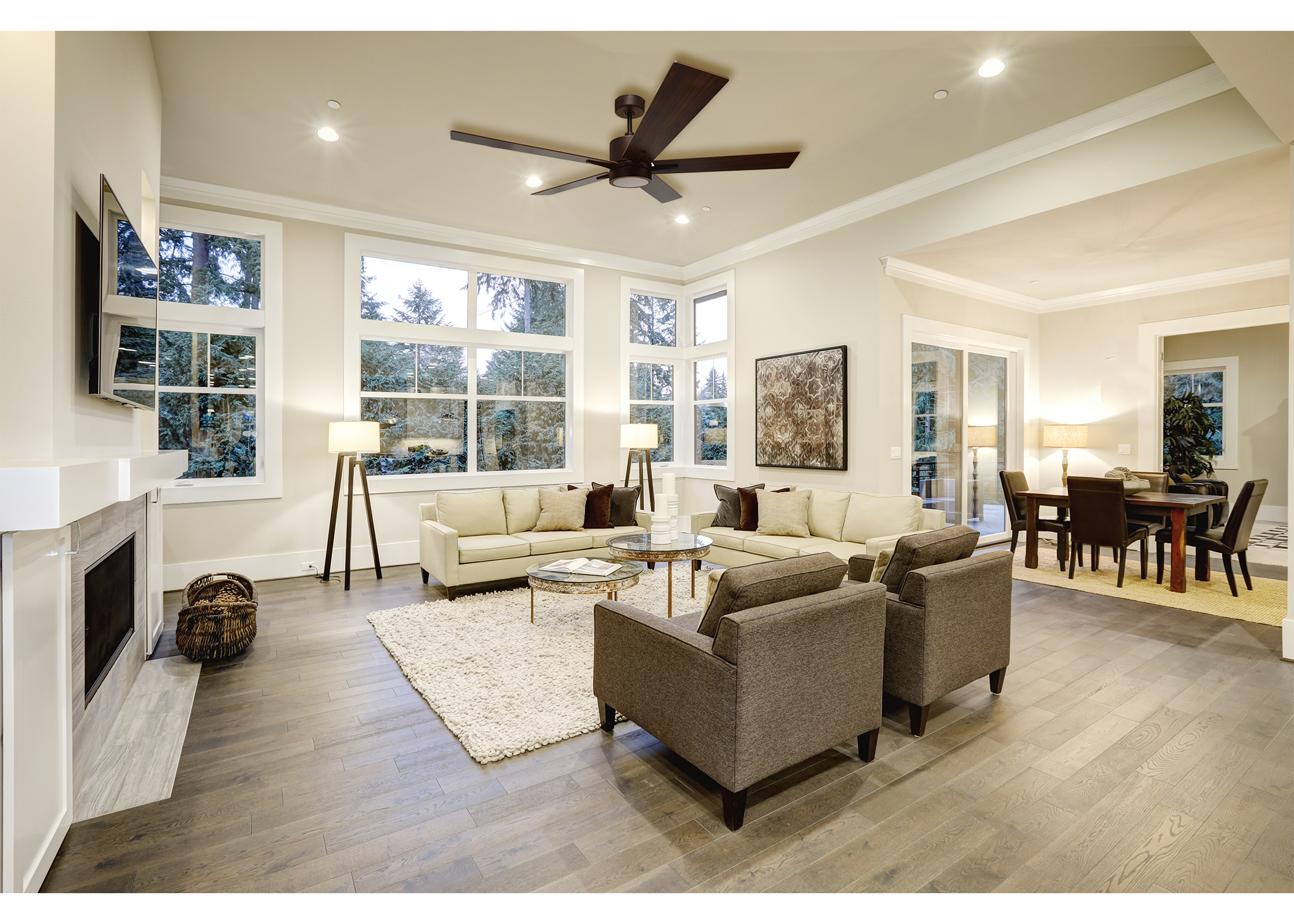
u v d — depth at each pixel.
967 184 4.50
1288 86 2.62
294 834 1.82
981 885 1.60
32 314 1.71
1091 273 5.75
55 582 1.69
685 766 2.21
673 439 7.40
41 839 1.59
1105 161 3.78
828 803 1.97
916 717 2.43
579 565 3.63
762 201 5.20
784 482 6.05
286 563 5.11
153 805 1.96
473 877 1.64
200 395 4.90
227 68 3.26
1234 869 1.66
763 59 3.20
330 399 5.28
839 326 5.46
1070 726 2.50
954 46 3.09
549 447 6.49
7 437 1.69
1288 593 3.22
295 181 4.72
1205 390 8.74
